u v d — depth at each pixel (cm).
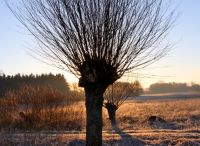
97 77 1362
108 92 3050
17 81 5856
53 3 1309
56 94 2695
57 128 2259
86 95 1417
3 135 1936
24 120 2398
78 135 2106
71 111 2659
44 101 2584
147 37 1327
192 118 3631
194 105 5791
